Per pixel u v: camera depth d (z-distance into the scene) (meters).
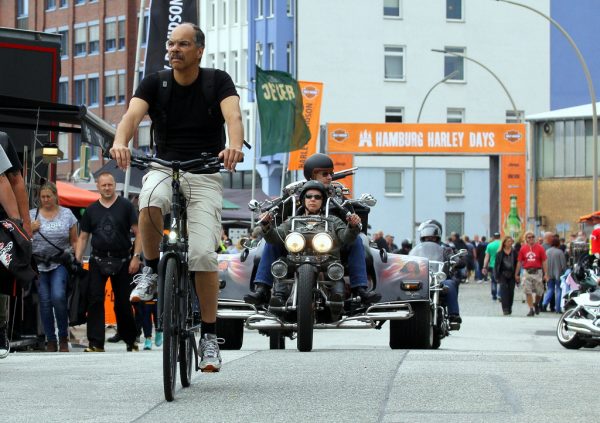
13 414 11.56
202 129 13.13
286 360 16.59
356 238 20.69
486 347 28.67
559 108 121.56
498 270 52.16
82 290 25.20
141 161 12.70
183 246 12.55
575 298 28.64
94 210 24.61
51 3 132.12
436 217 114.75
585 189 99.44
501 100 120.12
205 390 13.07
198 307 13.27
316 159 21.14
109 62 126.19
